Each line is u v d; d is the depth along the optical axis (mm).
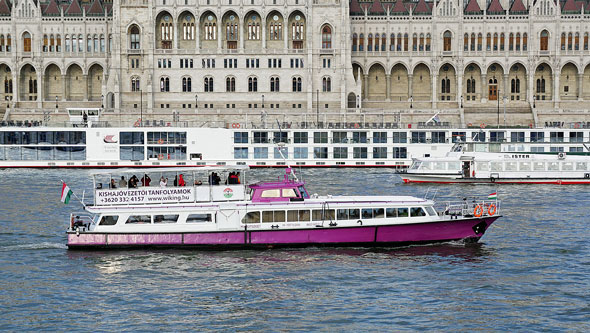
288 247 104312
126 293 86062
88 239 103188
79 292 86312
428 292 86000
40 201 147000
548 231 116562
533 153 193125
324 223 104312
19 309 80688
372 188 167625
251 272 93750
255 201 106250
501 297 84250
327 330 75312
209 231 103188
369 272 93438
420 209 105750
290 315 79312
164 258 99812
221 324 77000
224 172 107375
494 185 177500
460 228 106188
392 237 105000
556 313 79438
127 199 106000
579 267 95625
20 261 98312
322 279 90750
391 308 81062
